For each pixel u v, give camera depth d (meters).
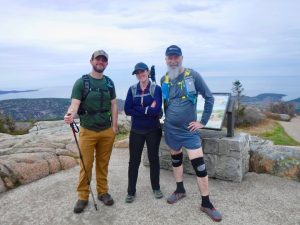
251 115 17.02
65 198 4.70
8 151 6.31
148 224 3.88
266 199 4.50
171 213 4.14
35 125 13.84
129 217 4.06
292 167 5.28
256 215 4.04
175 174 4.54
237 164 5.06
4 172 5.19
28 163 5.57
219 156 5.20
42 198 4.72
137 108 4.33
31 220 4.06
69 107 4.09
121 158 7.18
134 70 4.21
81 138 4.22
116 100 4.44
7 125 15.28
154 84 4.33
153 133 4.45
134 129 4.45
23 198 4.73
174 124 4.19
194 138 4.15
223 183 5.11
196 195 4.68
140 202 4.49
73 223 3.96
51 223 3.97
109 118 4.31
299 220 3.91
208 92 4.16
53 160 6.04
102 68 4.05
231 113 5.20
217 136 5.34
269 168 5.45
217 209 4.22
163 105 4.46
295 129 17.58
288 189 4.84
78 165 6.38
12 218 4.13
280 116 21.70
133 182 4.50
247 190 4.82
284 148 5.75
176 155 4.45
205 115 4.13
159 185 4.69
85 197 4.31
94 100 4.09
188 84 4.08
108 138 4.34
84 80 4.06
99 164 4.47
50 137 8.78
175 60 4.11
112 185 5.21
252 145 6.01
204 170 4.07
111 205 4.42
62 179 5.52
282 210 4.16
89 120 4.15
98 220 4.01
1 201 4.66
